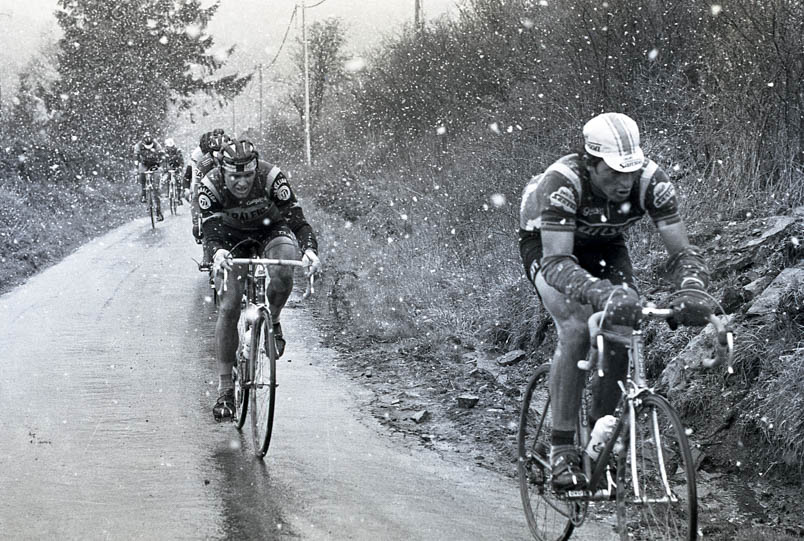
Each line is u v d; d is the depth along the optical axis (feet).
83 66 284.00
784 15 53.31
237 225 39.86
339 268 88.79
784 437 33.68
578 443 27.53
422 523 30.17
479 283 67.15
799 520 30.91
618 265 27.91
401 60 132.77
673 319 24.07
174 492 32.63
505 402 45.65
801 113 52.60
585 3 71.67
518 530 30.04
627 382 25.48
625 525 24.98
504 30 102.58
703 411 37.27
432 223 86.58
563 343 26.66
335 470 35.68
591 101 70.28
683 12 68.69
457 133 104.99
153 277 87.56
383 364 54.13
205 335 61.52
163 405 44.73
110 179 224.53
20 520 29.78
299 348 59.06
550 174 25.79
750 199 53.01
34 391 47.09
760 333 38.32
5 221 117.80
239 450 37.99
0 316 69.46
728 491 33.17
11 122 188.14
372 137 146.82
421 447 39.50
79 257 106.01
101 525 29.43
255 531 29.04
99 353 56.08
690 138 63.57
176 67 301.02
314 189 175.22
